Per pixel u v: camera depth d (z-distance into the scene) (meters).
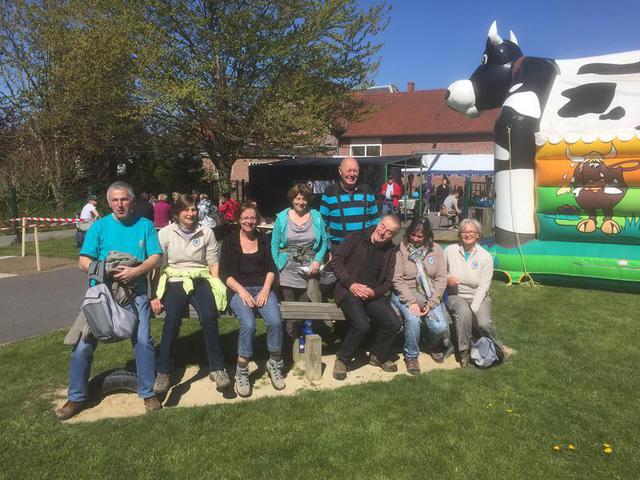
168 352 4.08
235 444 3.29
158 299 4.12
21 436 3.37
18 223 17.09
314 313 4.47
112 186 3.76
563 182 7.86
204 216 14.80
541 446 3.29
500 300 7.13
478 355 4.61
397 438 3.38
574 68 8.79
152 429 3.47
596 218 7.79
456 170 21.50
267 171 21.11
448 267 4.95
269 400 3.96
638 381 4.29
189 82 16.88
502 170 8.49
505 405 3.86
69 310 6.58
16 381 4.25
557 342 5.30
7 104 23.42
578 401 3.92
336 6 17.88
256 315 4.41
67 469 3.02
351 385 4.27
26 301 7.07
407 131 31.00
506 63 9.42
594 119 7.93
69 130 20.77
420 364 4.79
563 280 8.03
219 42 17.38
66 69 19.08
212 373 4.08
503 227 8.53
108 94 17.42
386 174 19.44
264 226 11.32
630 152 7.39
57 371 4.46
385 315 4.47
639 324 5.95
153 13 17.42
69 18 18.64
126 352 4.91
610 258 7.66
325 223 5.11
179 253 4.20
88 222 12.98
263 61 18.38
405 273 4.69
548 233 8.17
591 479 2.96
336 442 3.32
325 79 19.17
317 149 21.17
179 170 26.28
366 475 2.99
